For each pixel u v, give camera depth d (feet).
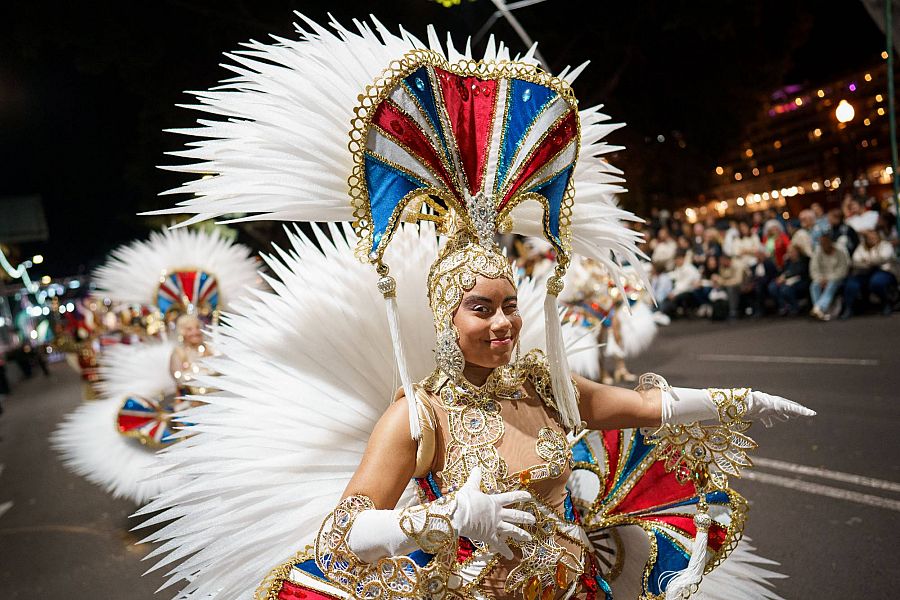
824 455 17.54
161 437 19.85
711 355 35.01
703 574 7.73
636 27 58.39
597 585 7.09
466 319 6.28
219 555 6.78
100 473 20.13
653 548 7.77
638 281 8.38
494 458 6.25
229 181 6.69
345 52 6.86
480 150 6.65
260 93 6.95
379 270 6.46
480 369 6.56
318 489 7.12
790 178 78.59
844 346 31.17
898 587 11.06
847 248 38.70
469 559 6.27
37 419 49.03
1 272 122.93
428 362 7.88
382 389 7.65
